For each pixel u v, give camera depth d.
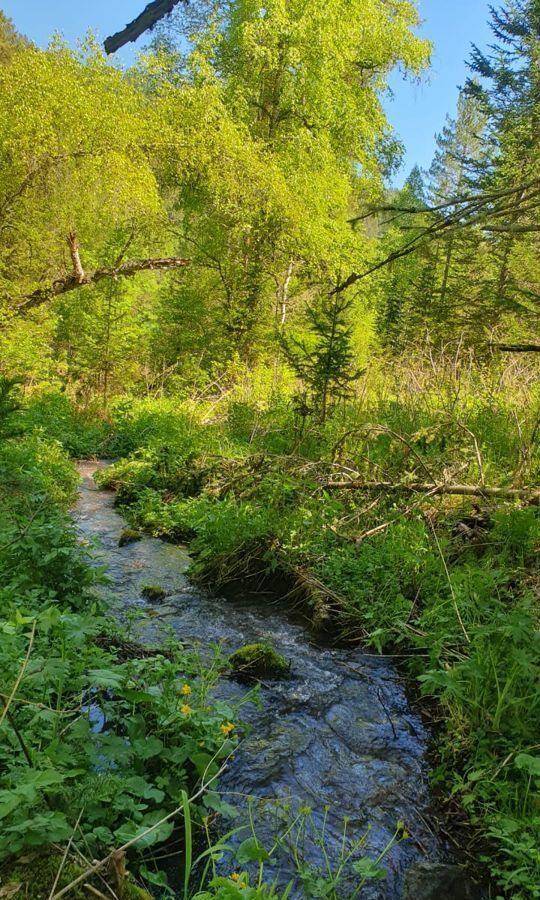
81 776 2.54
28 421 11.46
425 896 2.49
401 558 5.28
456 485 6.20
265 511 6.22
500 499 5.95
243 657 4.25
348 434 7.29
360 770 3.31
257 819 2.89
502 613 3.73
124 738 3.01
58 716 2.62
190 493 8.34
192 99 17.59
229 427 11.26
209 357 17.67
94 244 18.61
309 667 4.35
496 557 5.01
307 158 20.42
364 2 21.20
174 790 2.80
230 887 1.91
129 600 5.35
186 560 6.42
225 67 21.30
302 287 21.66
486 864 2.71
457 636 4.01
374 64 23.28
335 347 9.08
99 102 14.77
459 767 3.29
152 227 19.16
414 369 10.92
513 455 6.98
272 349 17.25
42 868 2.07
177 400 14.88
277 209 18.92
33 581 4.24
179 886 2.49
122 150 15.64
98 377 17.77
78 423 14.42
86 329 17.56
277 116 21.44
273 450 8.70
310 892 2.34
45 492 6.34
